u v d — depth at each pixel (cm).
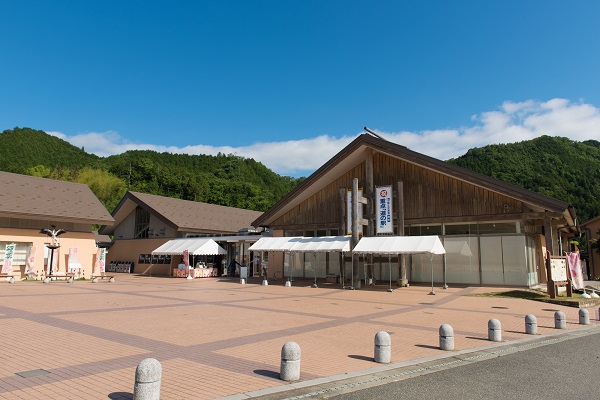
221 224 3812
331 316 1264
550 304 1627
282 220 2947
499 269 2188
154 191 7062
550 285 1736
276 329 1032
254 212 4681
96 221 3006
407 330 1043
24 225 2712
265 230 3344
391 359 756
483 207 2234
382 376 650
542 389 588
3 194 2731
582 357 787
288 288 2266
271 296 1838
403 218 2377
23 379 600
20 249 2683
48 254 2792
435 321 1188
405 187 2480
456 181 2331
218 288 2228
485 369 696
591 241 4297
